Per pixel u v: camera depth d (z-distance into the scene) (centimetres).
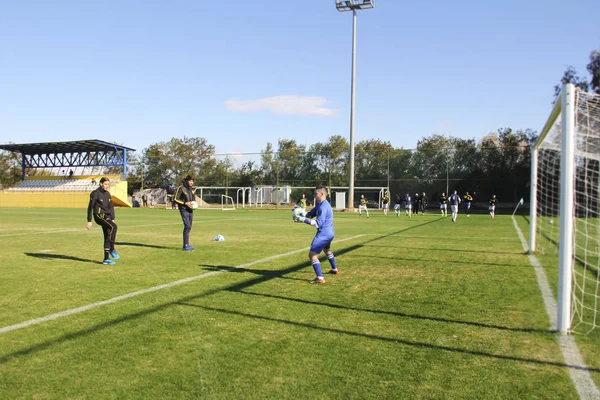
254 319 543
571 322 531
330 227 758
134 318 546
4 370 396
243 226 2039
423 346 456
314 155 4662
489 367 405
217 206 4803
